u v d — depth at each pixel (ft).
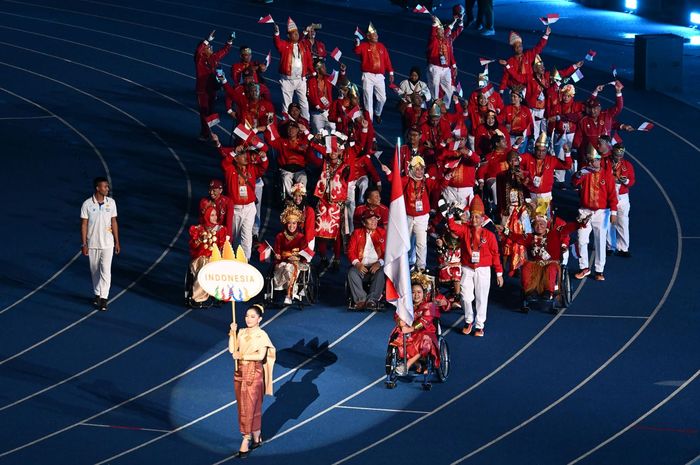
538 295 245.86
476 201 236.43
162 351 234.17
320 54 342.23
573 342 233.96
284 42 340.59
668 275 263.70
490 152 281.13
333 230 263.70
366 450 197.06
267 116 299.17
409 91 342.85
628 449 194.80
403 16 496.64
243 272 196.85
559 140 321.52
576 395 213.66
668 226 291.79
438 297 221.46
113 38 460.14
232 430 205.77
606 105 390.63
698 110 383.65
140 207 305.32
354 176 270.87
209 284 197.16
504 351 231.50
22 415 211.41
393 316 246.27
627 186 266.36
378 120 361.71
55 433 205.05
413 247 262.26
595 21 508.12
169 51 444.14
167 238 287.69
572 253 261.24
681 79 407.03
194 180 324.60
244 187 259.19
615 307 248.73
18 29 471.62
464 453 195.00
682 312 245.24
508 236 250.37
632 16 517.96
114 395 218.18
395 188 210.59
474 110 306.76
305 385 219.41
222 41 454.81
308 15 492.54
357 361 228.02
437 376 220.23
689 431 200.03
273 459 195.31
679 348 229.86
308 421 207.21
